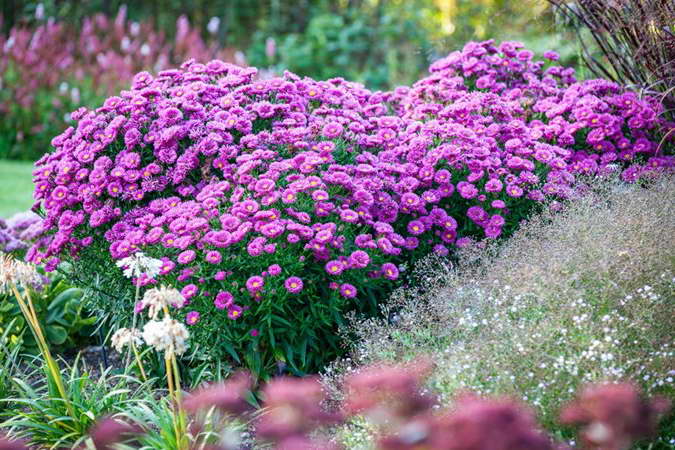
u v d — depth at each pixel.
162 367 3.97
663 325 3.12
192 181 4.24
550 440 2.64
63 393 3.26
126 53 11.69
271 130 4.42
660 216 3.70
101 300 4.18
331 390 3.50
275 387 2.19
